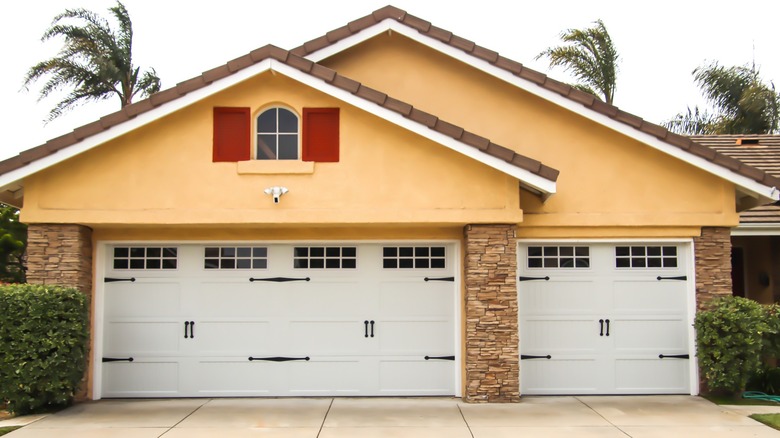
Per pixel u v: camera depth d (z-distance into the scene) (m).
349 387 11.44
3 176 10.27
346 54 12.08
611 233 11.52
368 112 10.58
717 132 30.25
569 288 11.59
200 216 10.66
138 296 11.50
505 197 10.70
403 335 11.48
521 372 11.43
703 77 30.03
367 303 11.52
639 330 11.57
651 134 11.16
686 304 11.57
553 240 11.50
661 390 11.48
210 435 8.98
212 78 10.37
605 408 10.46
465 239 11.14
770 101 29.20
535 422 9.59
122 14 27.58
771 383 11.49
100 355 11.31
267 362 11.46
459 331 11.37
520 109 11.86
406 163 10.74
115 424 9.55
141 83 27.75
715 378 10.74
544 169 10.24
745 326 10.52
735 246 14.85
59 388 10.04
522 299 11.54
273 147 10.88
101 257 11.38
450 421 9.67
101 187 10.68
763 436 8.87
